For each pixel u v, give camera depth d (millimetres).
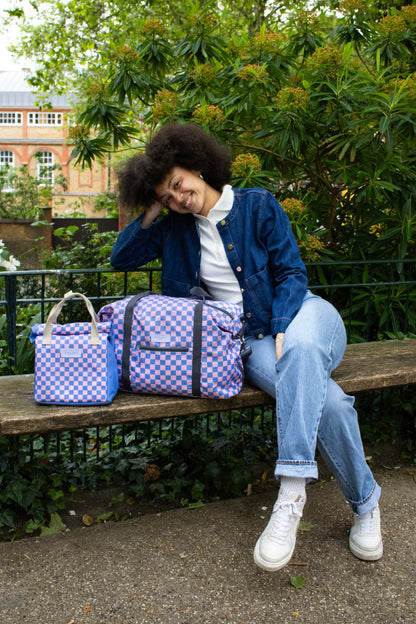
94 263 4879
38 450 2656
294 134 2887
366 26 3314
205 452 2482
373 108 2701
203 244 2238
